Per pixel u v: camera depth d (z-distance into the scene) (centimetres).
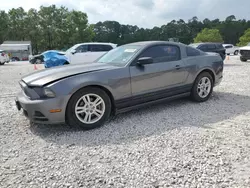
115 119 405
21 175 240
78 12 5809
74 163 261
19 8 5750
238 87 653
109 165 254
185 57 474
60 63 1193
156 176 230
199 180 221
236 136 318
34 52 5853
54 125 383
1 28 5566
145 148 290
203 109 452
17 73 1216
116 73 379
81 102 355
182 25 7094
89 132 351
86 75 357
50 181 228
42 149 298
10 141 324
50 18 5762
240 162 251
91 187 217
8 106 510
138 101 410
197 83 489
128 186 216
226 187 210
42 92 335
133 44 462
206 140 307
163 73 432
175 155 269
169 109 456
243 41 5475
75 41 5759
